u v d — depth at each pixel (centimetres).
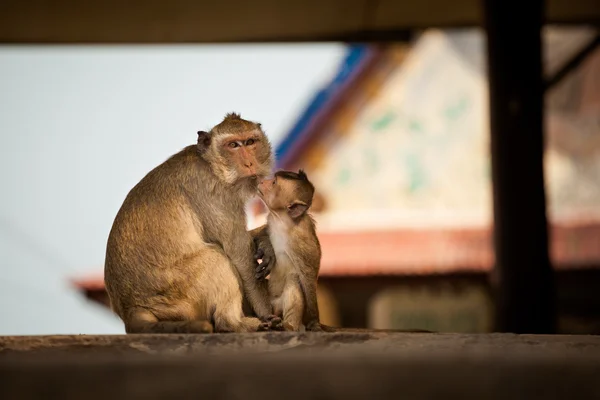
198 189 979
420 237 2733
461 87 3014
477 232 2725
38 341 782
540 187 1620
